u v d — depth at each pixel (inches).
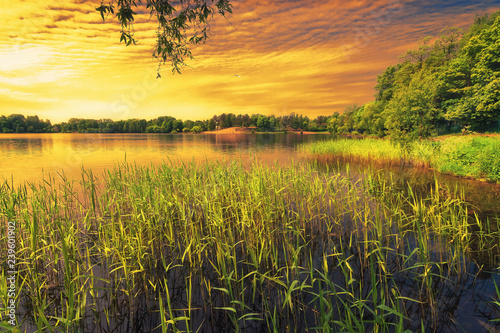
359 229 265.1
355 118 2787.9
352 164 758.5
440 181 500.4
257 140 2342.5
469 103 1157.1
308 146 1158.3
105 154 1151.0
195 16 180.9
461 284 175.8
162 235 229.3
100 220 243.9
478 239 237.5
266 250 197.3
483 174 523.8
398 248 223.6
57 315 151.2
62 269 191.9
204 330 141.3
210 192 289.9
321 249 229.9
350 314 116.0
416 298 163.2
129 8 145.4
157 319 150.6
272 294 169.3
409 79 1600.6
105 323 146.5
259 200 259.8
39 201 252.1
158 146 1723.7
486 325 140.2
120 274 185.5
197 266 199.0
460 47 1465.3
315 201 297.6
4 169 686.5
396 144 864.3
